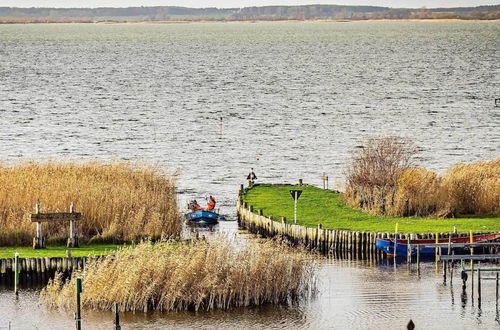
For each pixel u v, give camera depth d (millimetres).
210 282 87875
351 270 104188
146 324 83938
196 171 184000
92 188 119125
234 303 89438
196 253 90938
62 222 111312
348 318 86688
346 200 135125
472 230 114438
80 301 84188
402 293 94938
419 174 131125
